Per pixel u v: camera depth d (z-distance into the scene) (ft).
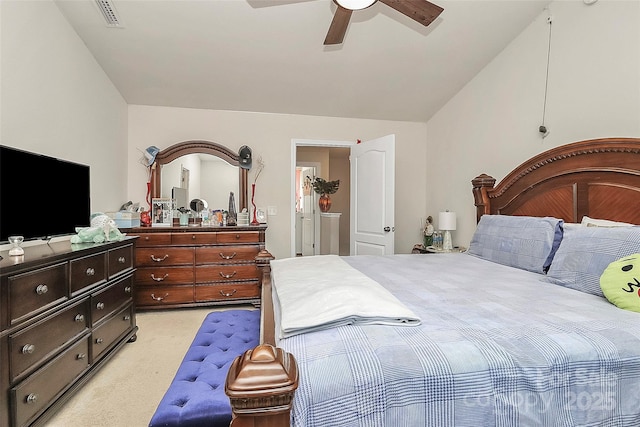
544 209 8.30
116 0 8.34
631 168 6.43
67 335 6.20
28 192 6.55
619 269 4.57
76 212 8.23
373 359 2.87
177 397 3.78
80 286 6.63
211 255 11.66
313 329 3.40
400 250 14.78
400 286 5.45
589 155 7.21
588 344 3.30
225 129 13.38
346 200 24.59
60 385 5.96
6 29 6.74
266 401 2.14
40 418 5.41
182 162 12.96
